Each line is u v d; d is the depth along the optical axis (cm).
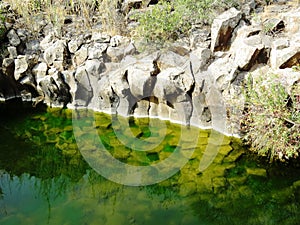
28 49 448
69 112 416
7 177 314
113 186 296
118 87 389
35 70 429
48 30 464
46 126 391
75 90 416
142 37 411
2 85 438
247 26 383
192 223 253
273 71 339
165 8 423
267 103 299
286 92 312
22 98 446
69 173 317
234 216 258
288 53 333
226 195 280
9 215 263
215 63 371
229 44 387
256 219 254
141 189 291
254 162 313
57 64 428
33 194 291
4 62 422
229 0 419
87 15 468
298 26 366
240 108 332
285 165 307
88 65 412
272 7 429
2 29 442
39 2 495
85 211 267
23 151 349
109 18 451
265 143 313
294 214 259
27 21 467
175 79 366
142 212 265
